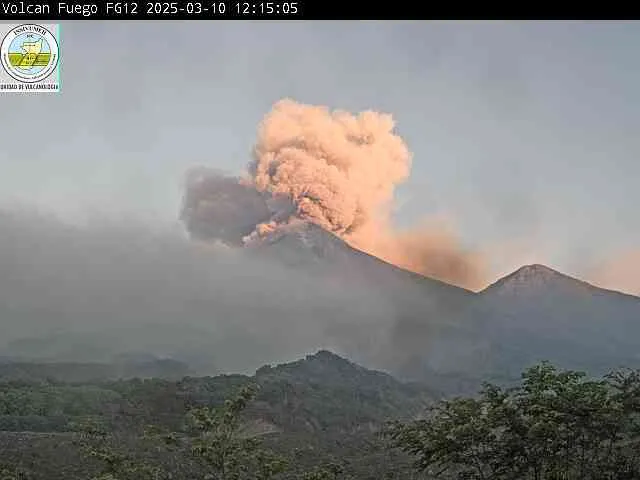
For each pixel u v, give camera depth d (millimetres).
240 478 16969
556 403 16641
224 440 16969
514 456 17172
